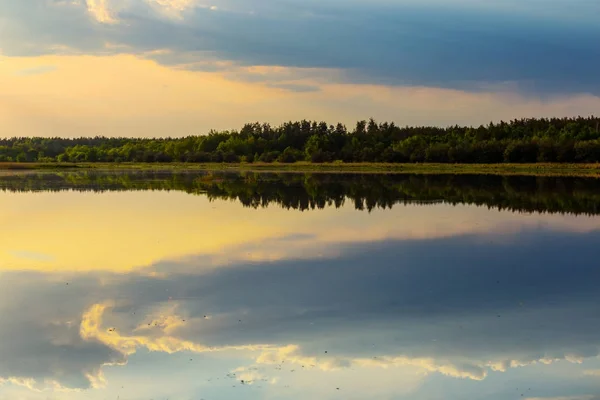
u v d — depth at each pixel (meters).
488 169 105.31
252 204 44.59
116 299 17.91
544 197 48.19
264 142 188.50
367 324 15.43
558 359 13.06
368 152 147.62
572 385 11.84
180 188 62.50
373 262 22.72
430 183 68.25
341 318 15.93
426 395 11.50
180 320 15.95
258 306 17.09
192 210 40.56
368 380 12.15
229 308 16.91
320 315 16.22
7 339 14.69
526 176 81.12
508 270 21.33
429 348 13.77
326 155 153.12
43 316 16.36
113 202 46.50
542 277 20.28
